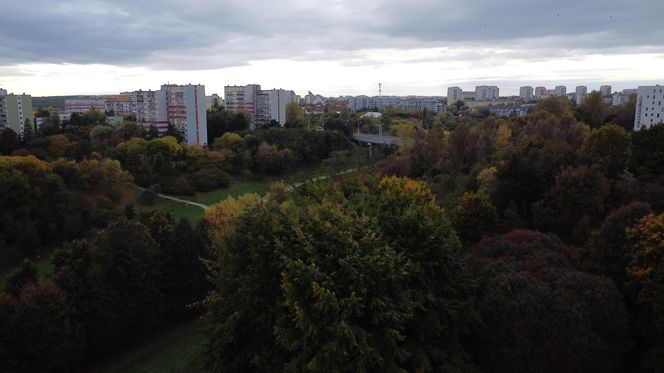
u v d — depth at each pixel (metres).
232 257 23.53
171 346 36.34
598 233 27.25
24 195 61.38
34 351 29.41
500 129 74.94
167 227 41.41
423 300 21.42
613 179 40.00
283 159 108.44
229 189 98.94
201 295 41.25
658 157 36.94
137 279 35.88
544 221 36.16
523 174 41.53
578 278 23.61
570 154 43.38
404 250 22.91
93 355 35.00
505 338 22.28
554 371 21.52
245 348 23.23
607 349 21.81
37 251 60.31
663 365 21.67
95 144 98.12
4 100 137.50
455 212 38.03
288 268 20.75
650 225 24.27
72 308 32.31
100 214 68.88
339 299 20.00
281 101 172.38
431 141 77.12
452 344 22.42
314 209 24.23
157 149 96.06
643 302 23.34
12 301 30.06
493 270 25.11
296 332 20.47
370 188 37.38
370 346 19.62
